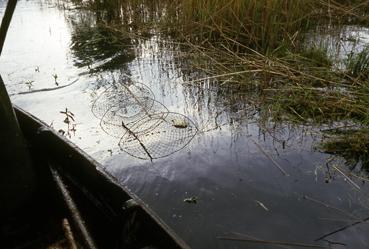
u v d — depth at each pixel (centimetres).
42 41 696
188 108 439
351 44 605
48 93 481
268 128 390
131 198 208
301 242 250
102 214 226
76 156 248
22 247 210
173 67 570
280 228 262
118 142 368
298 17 640
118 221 206
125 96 469
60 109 437
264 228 263
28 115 303
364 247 245
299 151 352
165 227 188
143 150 354
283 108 427
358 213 275
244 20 638
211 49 579
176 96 472
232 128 394
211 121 409
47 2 1027
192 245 249
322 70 481
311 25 659
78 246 199
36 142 277
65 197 220
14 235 220
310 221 268
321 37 595
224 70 526
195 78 525
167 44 662
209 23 659
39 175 268
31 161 243
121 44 680
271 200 290
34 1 1048
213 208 282
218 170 326
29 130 293
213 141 370
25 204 238
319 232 258
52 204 242
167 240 183
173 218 273
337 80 460
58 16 878
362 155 343
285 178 314
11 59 602
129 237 197
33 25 805
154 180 314
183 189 303
